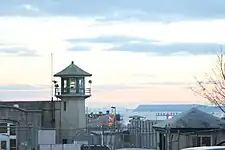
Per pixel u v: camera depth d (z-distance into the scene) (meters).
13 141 169.50
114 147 116.25
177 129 99.25
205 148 34.38
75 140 143.25
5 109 185.00
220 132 97.81
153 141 116.25
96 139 140.50
